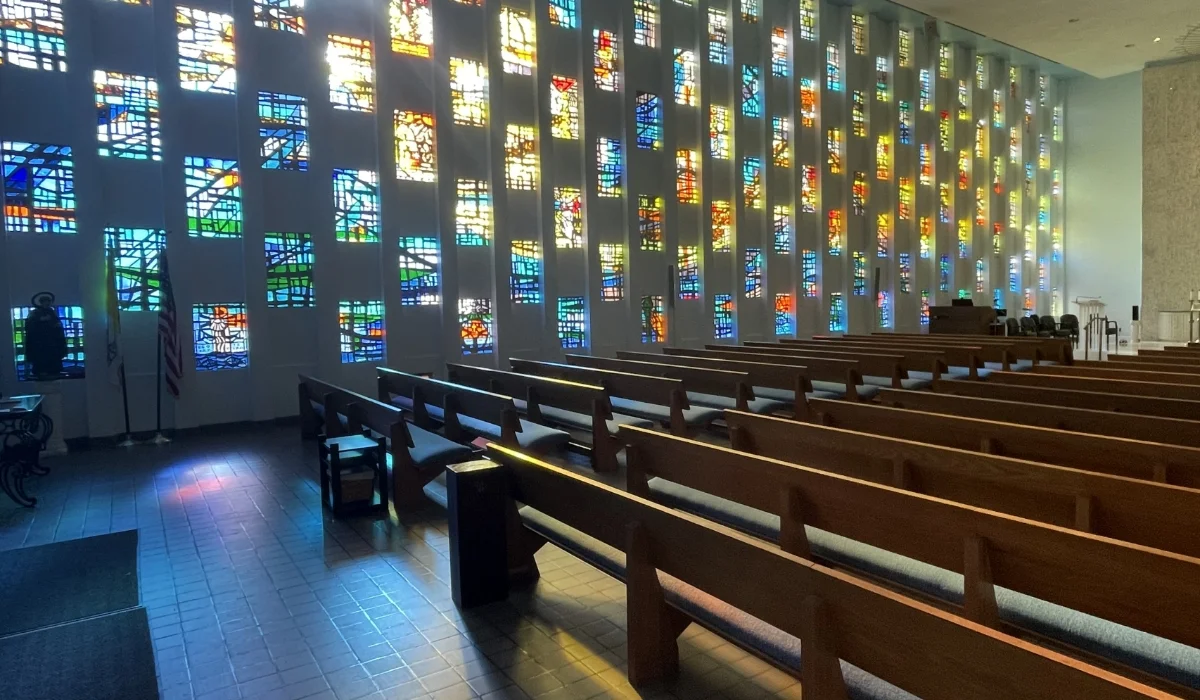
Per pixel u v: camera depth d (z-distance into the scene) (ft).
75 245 28.14
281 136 32.50
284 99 32.55
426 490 18.88
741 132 48.70
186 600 12.92
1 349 26.45
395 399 28.76
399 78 35.45
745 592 7.95
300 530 16.80
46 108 27.45
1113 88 71.36
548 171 39.86
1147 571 6.88
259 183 31.81
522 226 39.75
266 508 18.76
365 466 17.99
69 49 27.68
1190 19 51.65
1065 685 5.01
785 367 23.91
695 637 10.91
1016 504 10.81
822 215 53.31
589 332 42.14
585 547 11.53
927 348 31.76
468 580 12.16
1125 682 4.71
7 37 26.68
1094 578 7.29
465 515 12.06
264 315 32.07
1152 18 51.67
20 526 17.53
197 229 30.68
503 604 12.34
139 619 12.16
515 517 12.98
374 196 35.22
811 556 10.68
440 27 36.19
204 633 11.60
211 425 31.09
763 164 50.03
